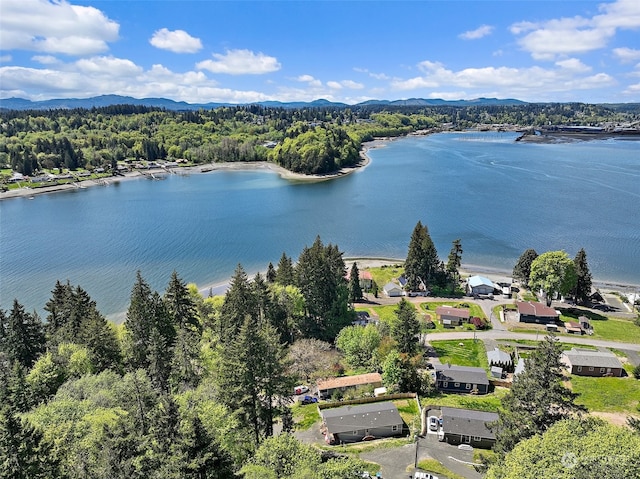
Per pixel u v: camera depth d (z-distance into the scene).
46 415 37.34
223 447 31.30
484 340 76.75
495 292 100.00
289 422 43.91
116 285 106.69
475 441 45.19
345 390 58.28
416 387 58.66
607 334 77.38
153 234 146.62
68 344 60.19
